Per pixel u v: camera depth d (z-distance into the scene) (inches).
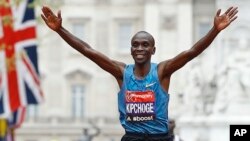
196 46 1203.9
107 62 1218.6
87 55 1219.2
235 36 7623.0
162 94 1203.9
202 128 5334.6
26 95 3095.5
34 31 3097.9
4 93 3088.1
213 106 5492.1
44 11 1216.8
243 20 7519.7
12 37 3085.6
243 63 5679.1
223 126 5310.0
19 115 3639.3
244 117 5364.2
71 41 1220.5
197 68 5866.1
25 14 3093.0
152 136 1202.0
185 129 5378.9
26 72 3090.6
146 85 1202.0
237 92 5506.9
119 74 1217.4
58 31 1219.2
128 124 1207.6
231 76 5580.7
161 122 1203.2
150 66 1210.6
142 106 1201.4
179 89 7091.5
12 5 3097.9
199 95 5679.1
